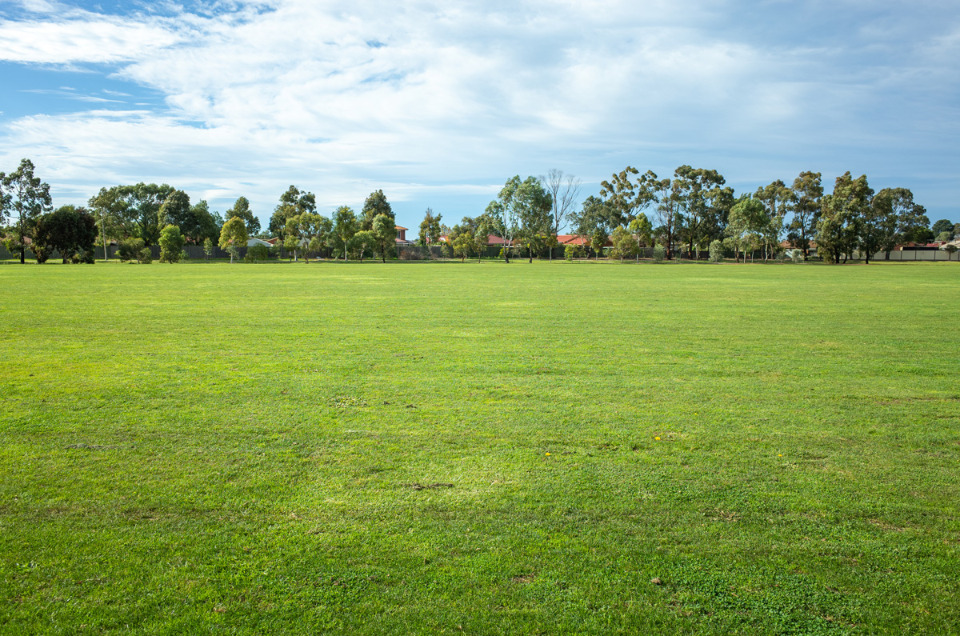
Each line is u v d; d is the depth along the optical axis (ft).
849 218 246.88
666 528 13.19
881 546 12.55
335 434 19.47
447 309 58.03
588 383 27.07
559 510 13.99
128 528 13.01
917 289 87.92
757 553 12.20
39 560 11.69
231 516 13.60
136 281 99.71
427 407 22.81
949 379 28.32
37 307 57.36
